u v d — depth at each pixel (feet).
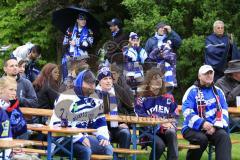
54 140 31.71
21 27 79.36
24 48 45.80
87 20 55.16
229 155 37.09
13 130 31.71
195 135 37.42
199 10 68.59
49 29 78.28
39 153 32.30
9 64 38.29
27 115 36.50
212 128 37.29
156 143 36.29
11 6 80.89
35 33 78.33
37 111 36.17
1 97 31.86
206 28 67.21
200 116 37.99
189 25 69.10
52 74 38.81
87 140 32.24
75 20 56.13
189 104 38.01
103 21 80.33
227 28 66.18
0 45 78.84
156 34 52.44
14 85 32.04
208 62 52.70
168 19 67.51
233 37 59.26
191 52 66.33
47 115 34.94
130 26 68.54
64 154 32.71
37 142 33.32
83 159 31.91
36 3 77.41
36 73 45.91
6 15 79.87
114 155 35.24
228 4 67.46
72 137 31.37
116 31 54.60
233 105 42.70
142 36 67.10
